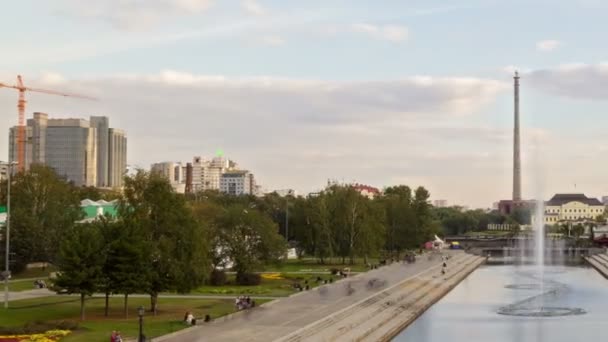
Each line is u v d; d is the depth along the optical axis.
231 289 181.38
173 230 140.50
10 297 158.12
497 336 137.62
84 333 114.75
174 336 112.50
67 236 138.00
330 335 119.94
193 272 140.12
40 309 140.62
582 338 135.88
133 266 133.25
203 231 146.25
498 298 198.62
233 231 194.50
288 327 120.56
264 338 110.44
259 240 196.25
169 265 137.75
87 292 129.38
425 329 145.38
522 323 153.12
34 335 111.88
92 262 130.75
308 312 138.25
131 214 140.62
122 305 148.50
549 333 141.38
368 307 151.88
